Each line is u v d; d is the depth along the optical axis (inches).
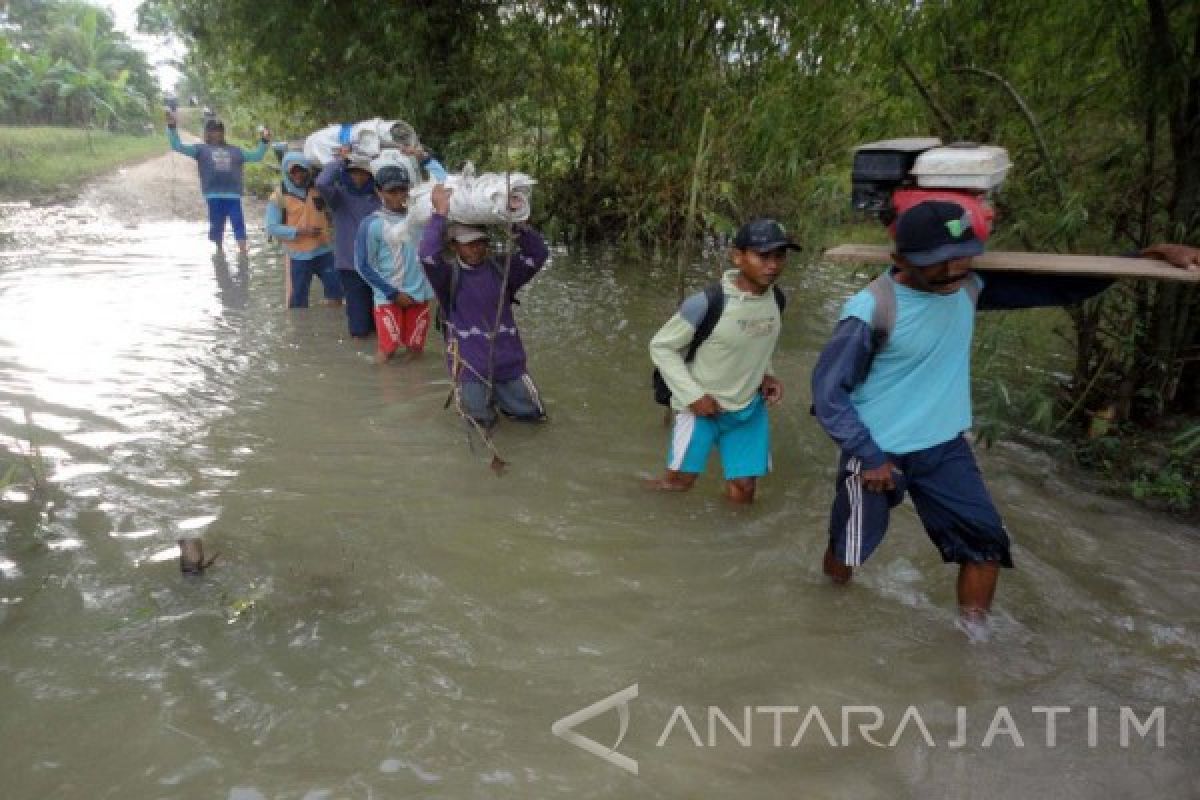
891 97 222.4
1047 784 98.4
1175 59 164.7
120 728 103.8
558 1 421.4
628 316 305.1
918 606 133.0
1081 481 178.9
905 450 122.0
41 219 531.2
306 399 222.1
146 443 190.4
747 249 147.8
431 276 194.2
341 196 263.9
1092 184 186.2
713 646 122.8
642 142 425.7
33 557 141.9
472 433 200.2
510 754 101.3
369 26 434.6
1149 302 188.5
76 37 1374.3
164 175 770.2
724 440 165.0
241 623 125.3
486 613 129.6
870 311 117.4
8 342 264.4
